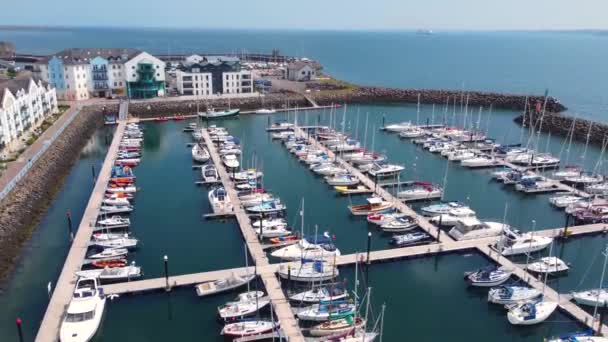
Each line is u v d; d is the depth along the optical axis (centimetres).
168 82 18188
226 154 10406
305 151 10512
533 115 14288
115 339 4600
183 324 4819
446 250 6219
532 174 9081
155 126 13375
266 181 8981
